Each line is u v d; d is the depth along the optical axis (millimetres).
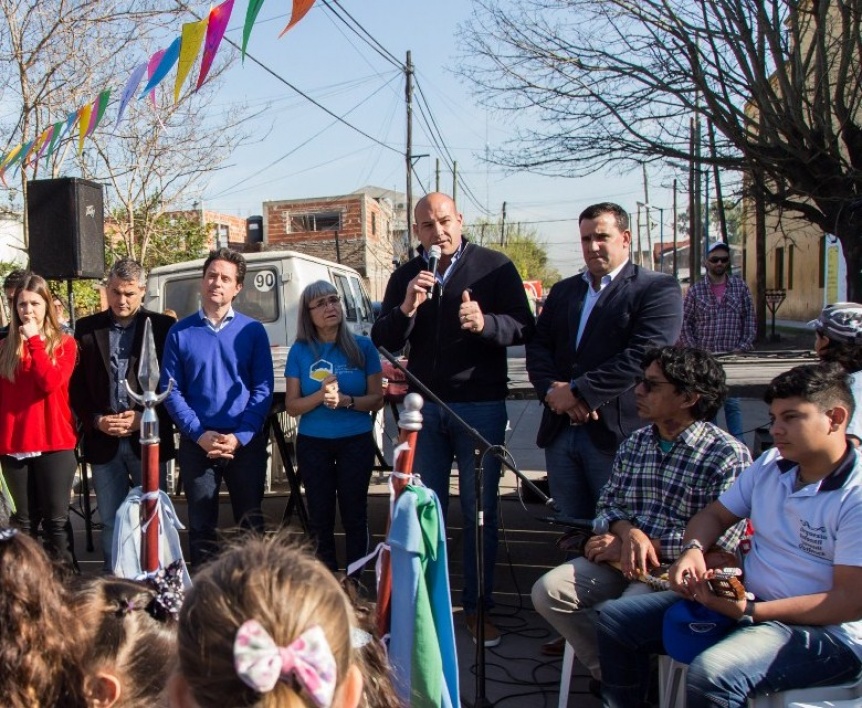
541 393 3479
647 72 8516
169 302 7148
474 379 3572
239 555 1214
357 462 3842
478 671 2807
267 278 6910
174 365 3617
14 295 3734
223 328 3672
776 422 2293
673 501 2740
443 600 2121
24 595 1364
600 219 3346
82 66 8891
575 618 2738
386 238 24703
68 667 1384
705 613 2293
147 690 1494
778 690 2125
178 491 5348
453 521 5336
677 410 2723
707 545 2496
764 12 7707
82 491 5199
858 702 2086
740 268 29203
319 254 21406
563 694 2779
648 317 3279
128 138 10234
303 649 1058
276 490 6086
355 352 3877
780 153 8062
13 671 1321
